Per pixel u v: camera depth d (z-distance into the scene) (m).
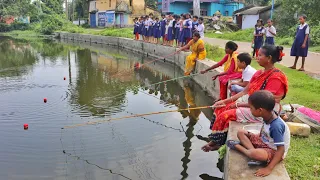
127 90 10.66
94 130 6.92
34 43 29.33
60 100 9.28
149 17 19.91
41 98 9.46
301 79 8.34
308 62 11.32
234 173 3.40
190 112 8.22
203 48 11.38
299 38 9.41
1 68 15.05
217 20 30.50
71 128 7.03
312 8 18.92
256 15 29.92
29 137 6.54
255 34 11.98
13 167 5.32
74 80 12.19
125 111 8.31
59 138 6.50
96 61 17.48
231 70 6.86
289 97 6.69
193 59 11.58
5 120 7.53
